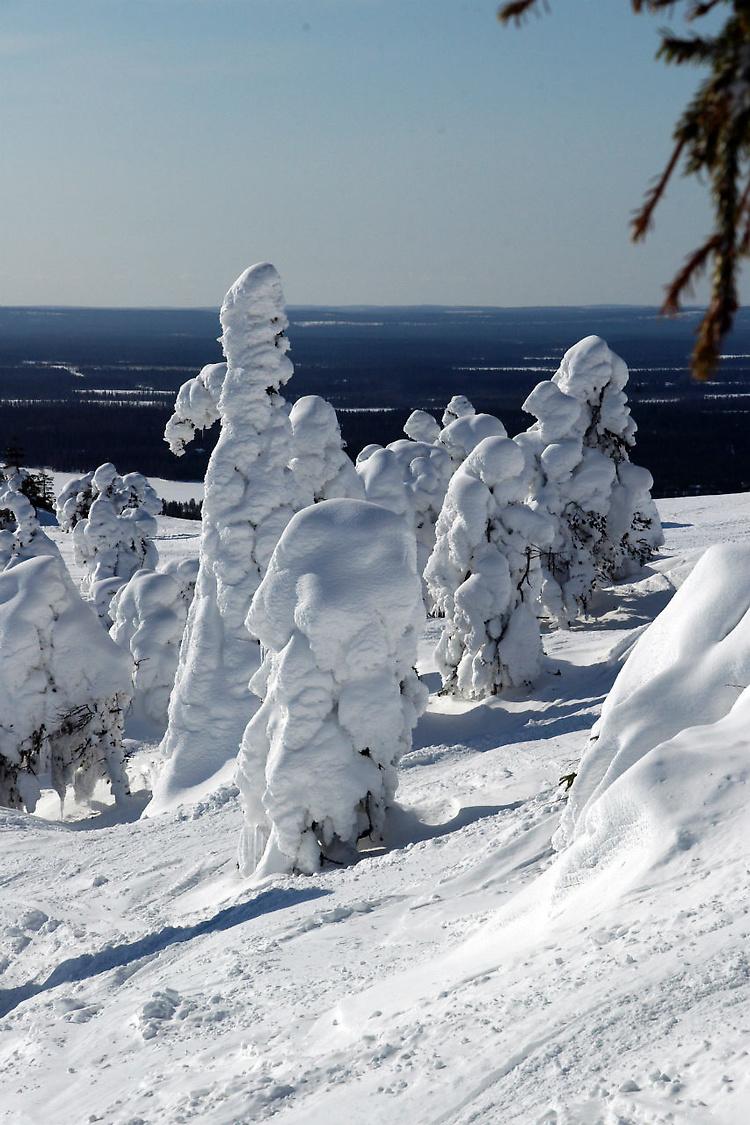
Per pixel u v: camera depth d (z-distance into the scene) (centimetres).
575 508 3988
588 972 787
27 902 2006
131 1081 1021
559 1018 731
